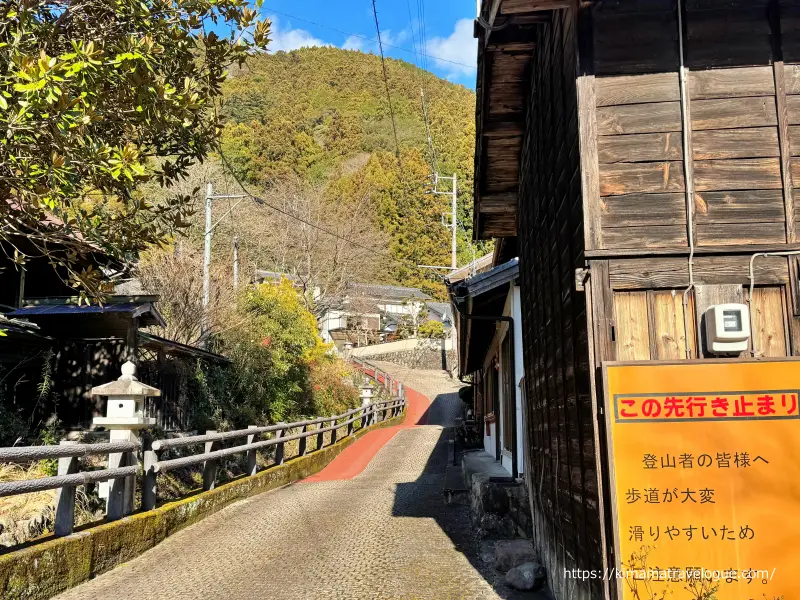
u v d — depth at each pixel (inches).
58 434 360.5
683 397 126.7
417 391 1360.7
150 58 200.8
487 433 522.3
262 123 1967.3
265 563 230.8
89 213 216.1
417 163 1653.5
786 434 124.3
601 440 130.7
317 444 556.7
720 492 124.0
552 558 198.5
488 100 231.9
